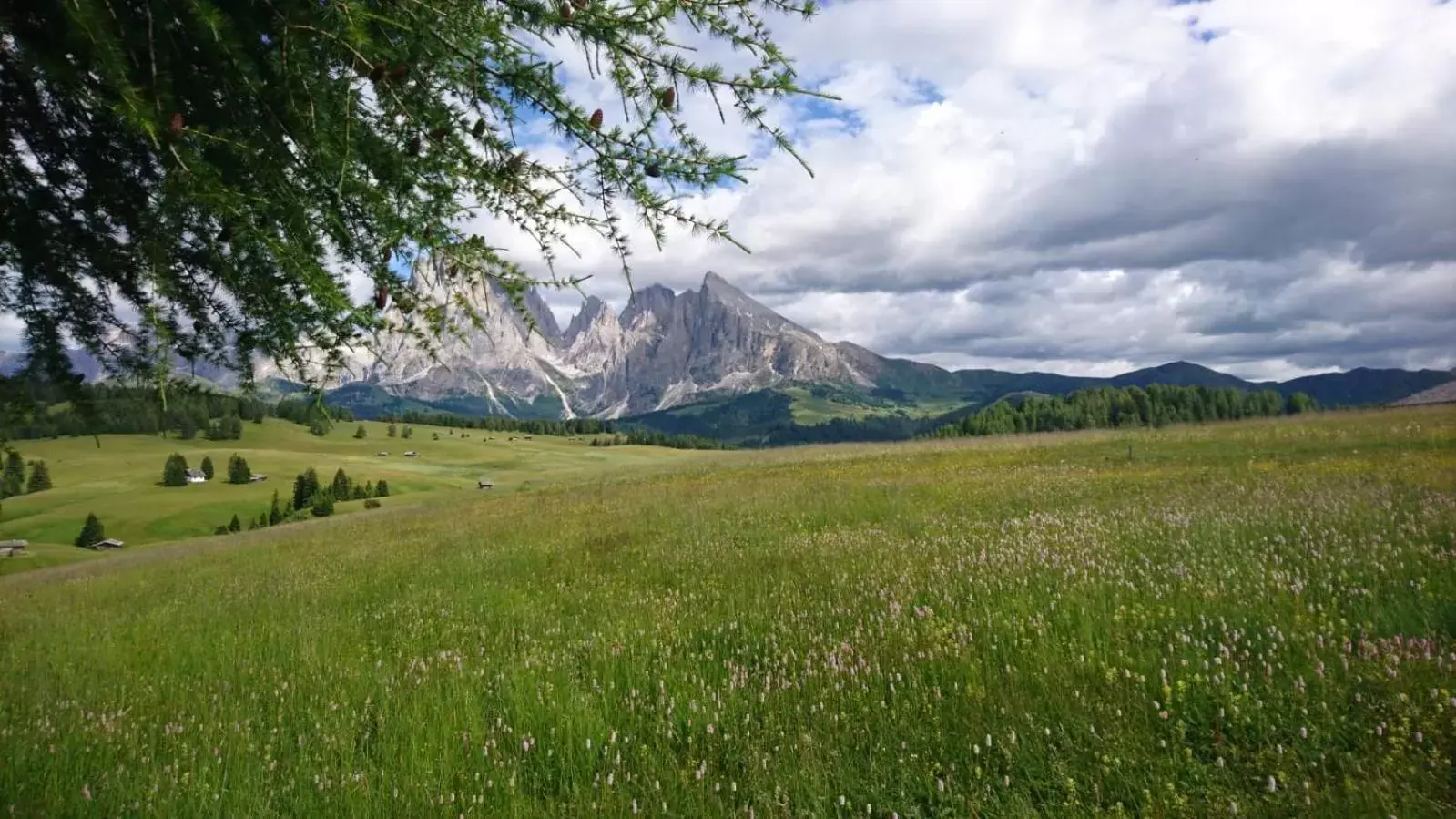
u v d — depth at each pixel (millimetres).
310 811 3836
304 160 2814
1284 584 6207
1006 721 4105
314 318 2971
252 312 3109
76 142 2889
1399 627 4906
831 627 6445
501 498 39438
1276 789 3303
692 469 43375
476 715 4992
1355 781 3238
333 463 120125
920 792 3580
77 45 2092
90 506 85750
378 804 3828
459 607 9344
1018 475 20781
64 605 14445
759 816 3510
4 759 4570
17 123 2773
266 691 6145
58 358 3018
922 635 5832
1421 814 2902
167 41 2385
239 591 13414
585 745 4344
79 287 3096
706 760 4094
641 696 5188
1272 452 20422
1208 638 5059
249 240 2627
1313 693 3998
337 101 2578
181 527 80188
